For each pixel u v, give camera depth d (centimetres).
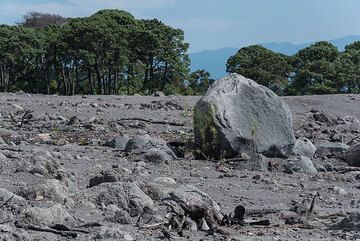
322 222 979
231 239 823
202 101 1802
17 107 2933
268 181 1448
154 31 7325
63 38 6975
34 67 7581
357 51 7544
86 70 7456
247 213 1040
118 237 802
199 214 904
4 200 961
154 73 7519
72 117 2534
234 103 1806
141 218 936
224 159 1716
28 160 1317
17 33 7181
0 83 7394
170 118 2773
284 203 1191
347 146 2038
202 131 1778
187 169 1580
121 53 7081
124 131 2377
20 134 2170
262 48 7719
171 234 842
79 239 803
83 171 1397
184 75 7481
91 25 6875
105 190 1041
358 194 1343
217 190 1292
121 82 7594
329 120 3052
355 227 908
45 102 3238
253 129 1772
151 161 1644
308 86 6825
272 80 7275
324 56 7388
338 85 6788
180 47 7481
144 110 2994
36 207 920
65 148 1823
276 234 874
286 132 1838
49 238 792
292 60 7531
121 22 7625
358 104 3678
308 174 1622
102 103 3216
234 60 7612
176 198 1022
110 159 1622
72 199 1024
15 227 841
